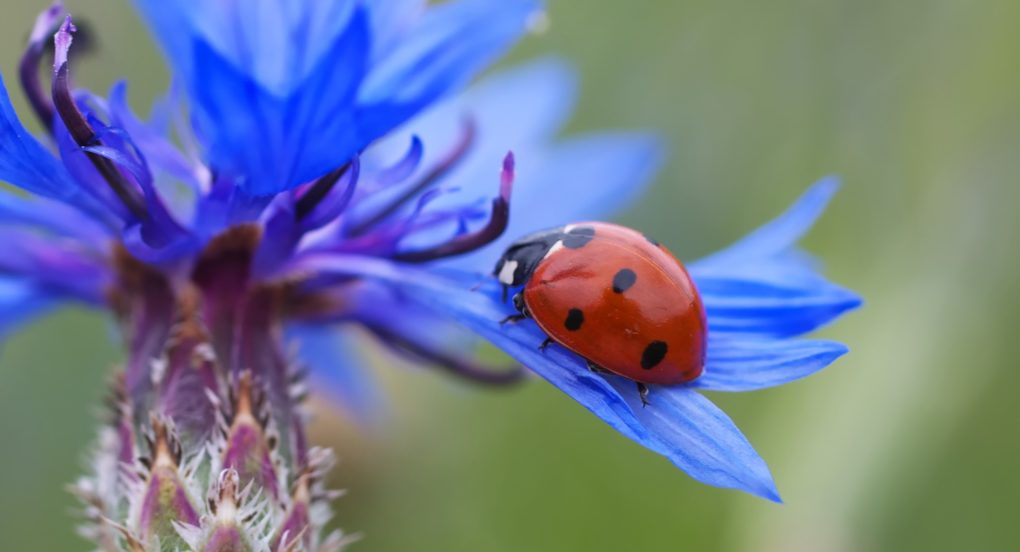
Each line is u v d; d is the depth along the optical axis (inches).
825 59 5.1
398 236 3.8
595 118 5.8
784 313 3.6
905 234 4.7
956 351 4.5
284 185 3.6
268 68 3.7
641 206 5.5
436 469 4.8
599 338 3.5
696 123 5.6
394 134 4.3
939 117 4.8
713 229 5.4
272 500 3.7
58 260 4.0
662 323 3.5
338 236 3.9
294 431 3.8
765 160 5.4
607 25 5.9
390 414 4.7
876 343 4.5
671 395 3.5
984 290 4.6
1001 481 4.6
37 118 3.8
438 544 4.8
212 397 3.7
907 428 4.5
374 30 3.8
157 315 3.8
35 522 5.1
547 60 4.4
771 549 4.5
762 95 5.4
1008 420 4.6
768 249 3.8
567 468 4.9
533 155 4.3
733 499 4.6
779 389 4.6
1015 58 4.7
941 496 4.6
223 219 3.7
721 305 3.6
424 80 3.8
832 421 4.5
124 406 3.8
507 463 4.9
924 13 4.8
